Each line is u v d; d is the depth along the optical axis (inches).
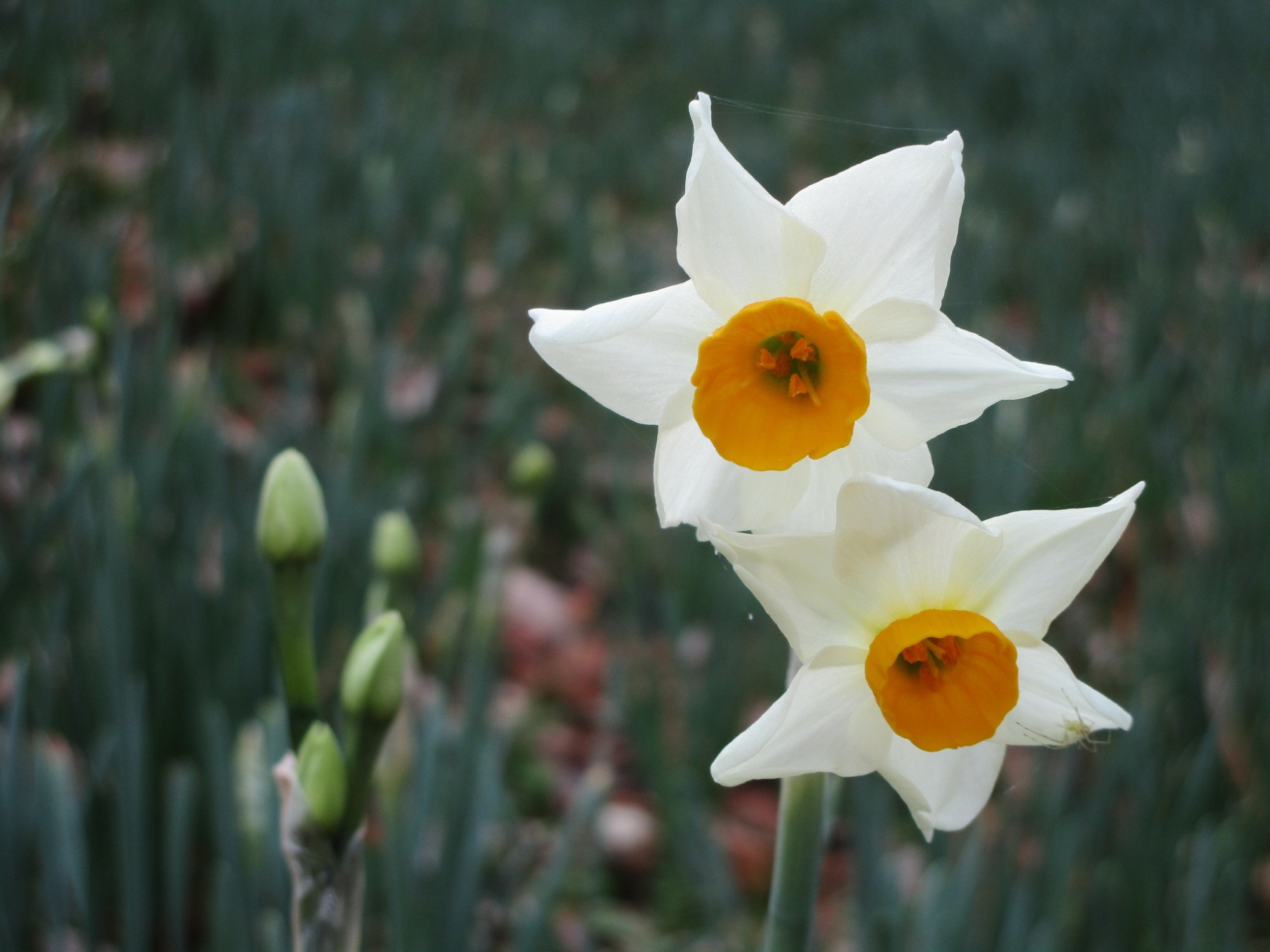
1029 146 41.9
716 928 13.6
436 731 12.1
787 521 7.5
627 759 17.9
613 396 7.5
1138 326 26.1
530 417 22.0
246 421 22.3
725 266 7.4
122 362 14.9
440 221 28.4
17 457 15.3
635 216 36.2
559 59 48.7
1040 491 19.9
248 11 37.4
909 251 7.4
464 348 21.8
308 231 24.1
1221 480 19.6
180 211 23.3
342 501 15.2
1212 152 39.7
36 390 18.3
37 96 26.7
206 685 12.3
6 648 11.9
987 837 13.8
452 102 41.0
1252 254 35.9
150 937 11.5
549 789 16.8
